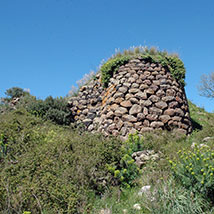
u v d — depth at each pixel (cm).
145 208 483
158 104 1025
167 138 918
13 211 436
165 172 598
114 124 1010
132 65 1098
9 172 541
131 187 589
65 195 485
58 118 1149
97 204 506
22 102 1387
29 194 466
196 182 500
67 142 696
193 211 452
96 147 692
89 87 1242
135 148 782
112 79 1118
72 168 578
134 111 1004
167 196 488
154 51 1175
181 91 1112
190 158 539
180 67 1138
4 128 788
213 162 507
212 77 2100
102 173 592
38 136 775
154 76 1079
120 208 496
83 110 1209
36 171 545
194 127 1173
